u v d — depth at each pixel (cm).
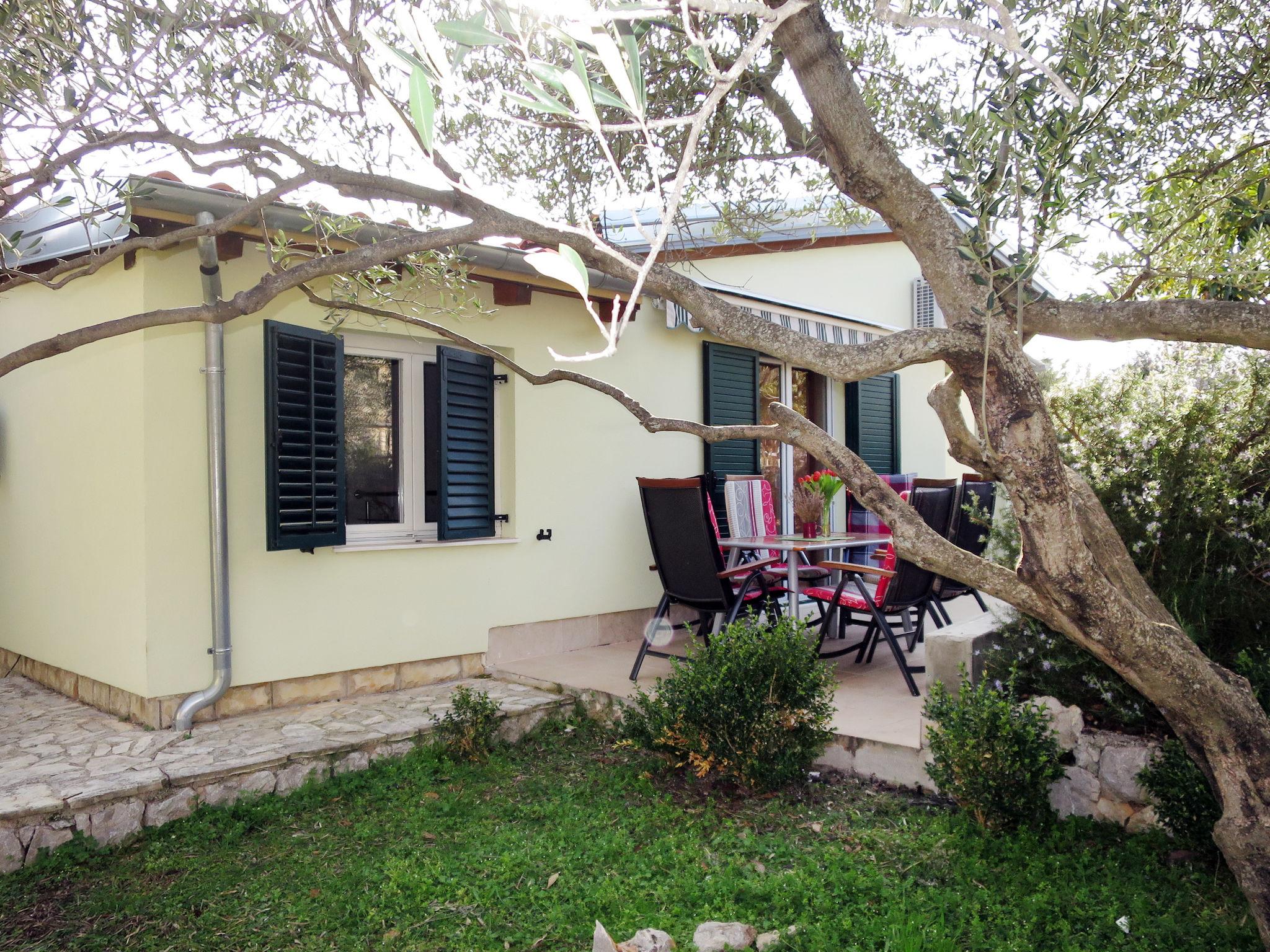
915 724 486
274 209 455
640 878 355
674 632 802
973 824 389
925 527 241
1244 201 302
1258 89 350
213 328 514
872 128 243
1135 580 270
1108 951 293
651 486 591
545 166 491
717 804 437
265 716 539
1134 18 313
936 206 244
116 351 527
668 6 116
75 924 327
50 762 444
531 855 377
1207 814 338
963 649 447
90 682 572
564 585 718
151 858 381
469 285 636
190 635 521
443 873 359
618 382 762
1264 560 409
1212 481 412
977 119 253
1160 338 230
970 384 235
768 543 656
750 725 431
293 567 564
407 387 647
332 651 581
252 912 333
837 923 311
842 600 592
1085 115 285
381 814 429
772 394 977
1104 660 238
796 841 389
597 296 691
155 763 443
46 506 611
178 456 517
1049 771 375
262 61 399
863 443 1038
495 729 525
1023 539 231
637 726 476
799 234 845
